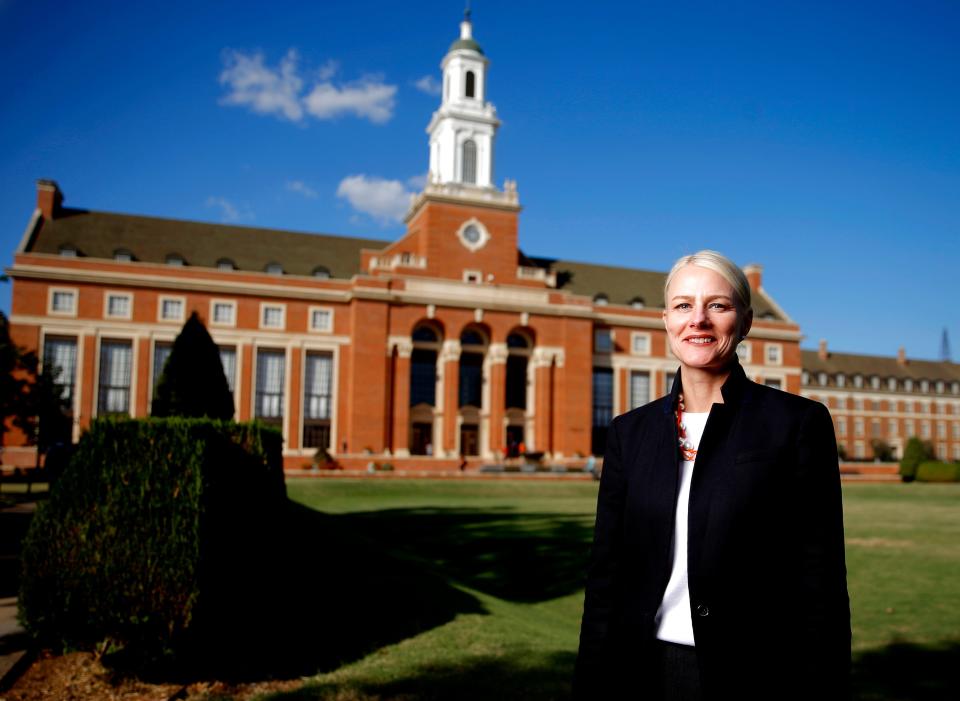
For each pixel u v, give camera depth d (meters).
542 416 60.53
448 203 60.91
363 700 6.97
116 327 52.94
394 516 27.09
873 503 36.78
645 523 3.25
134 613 7.50
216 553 8.06
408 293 57.94
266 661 8.20
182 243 58.53
